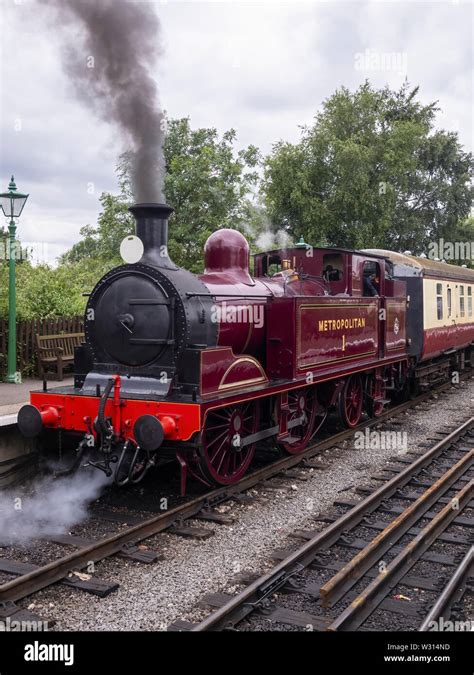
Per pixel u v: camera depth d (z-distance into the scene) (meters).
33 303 12.16
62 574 4.82
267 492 7.02
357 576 4.93
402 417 11.66
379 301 10.91
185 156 16.48
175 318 6.45
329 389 9.30
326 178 26.58
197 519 6.13
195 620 4.26
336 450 9.00
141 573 4.98
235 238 7.98
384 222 26.56
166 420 6.04
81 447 6.50
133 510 6.43
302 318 8.07
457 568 4.96
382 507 6.59
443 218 32.69
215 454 6.82
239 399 6.73
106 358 6.91
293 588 4.71
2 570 4.97
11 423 7.21
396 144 27.09
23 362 10.96
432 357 14.35
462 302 17.28
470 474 7.93
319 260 9.85
